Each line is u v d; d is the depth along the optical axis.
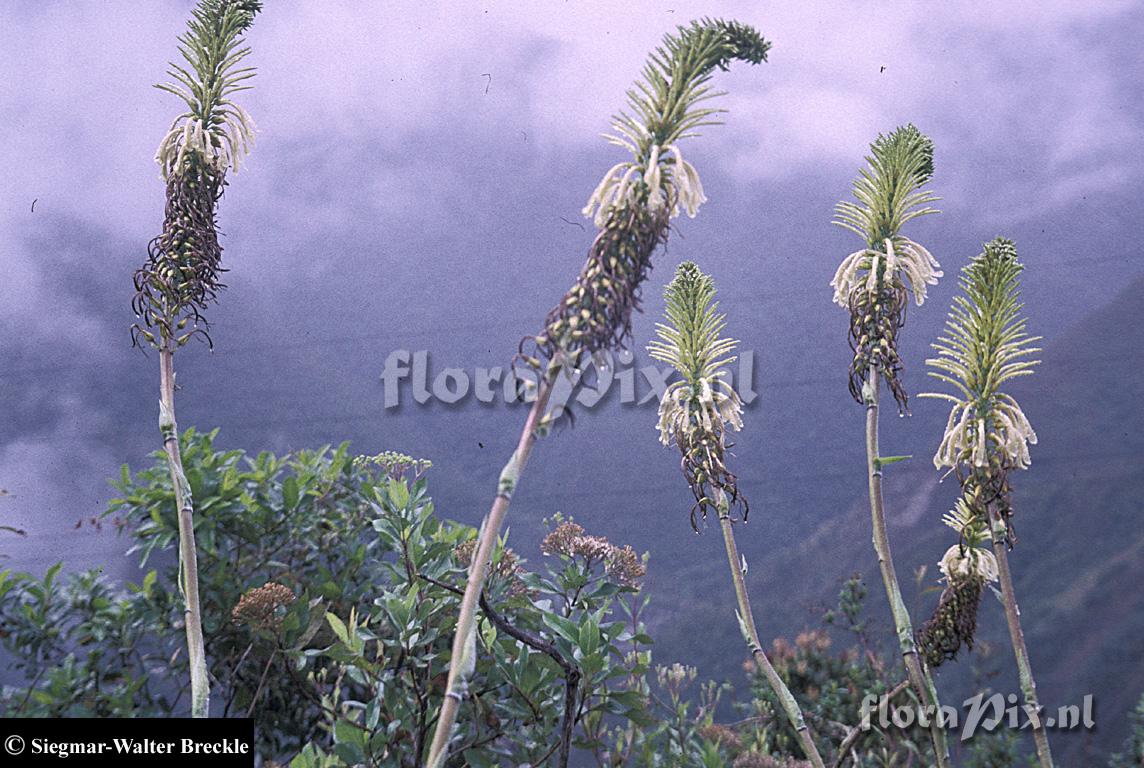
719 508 2.74
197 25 2.71
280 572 3.45
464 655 1.90
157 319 2.51
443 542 3.11
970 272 2.56
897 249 2.66
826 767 3.56
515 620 3.10
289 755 3.31
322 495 3.53
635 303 1.94
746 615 2.73
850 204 2.75
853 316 2.63
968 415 2.57
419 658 2.71
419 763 2.64
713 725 3.28
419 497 3.15
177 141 2.62
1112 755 4.34
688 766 3.09
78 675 2.98
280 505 3.42
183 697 3.36
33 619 3.06
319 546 3.48
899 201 2.63
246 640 3.20
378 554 3.50
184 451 3.29
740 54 2.04
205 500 3.21
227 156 2.66
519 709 2.73
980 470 2.51
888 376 2.56
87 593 3.18
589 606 3.02
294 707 3.32
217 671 3.22
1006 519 2.54
